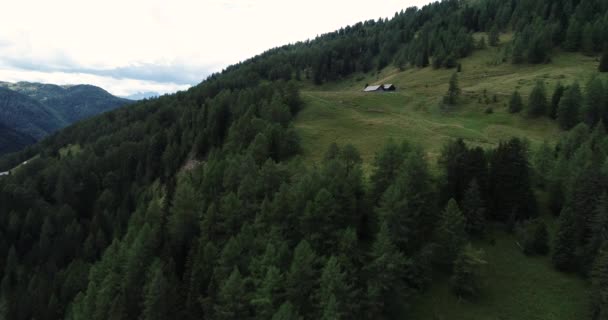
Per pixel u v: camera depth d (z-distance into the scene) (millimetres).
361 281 50094
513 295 52156
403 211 53500
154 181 127688
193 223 71062
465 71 181500
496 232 62594
